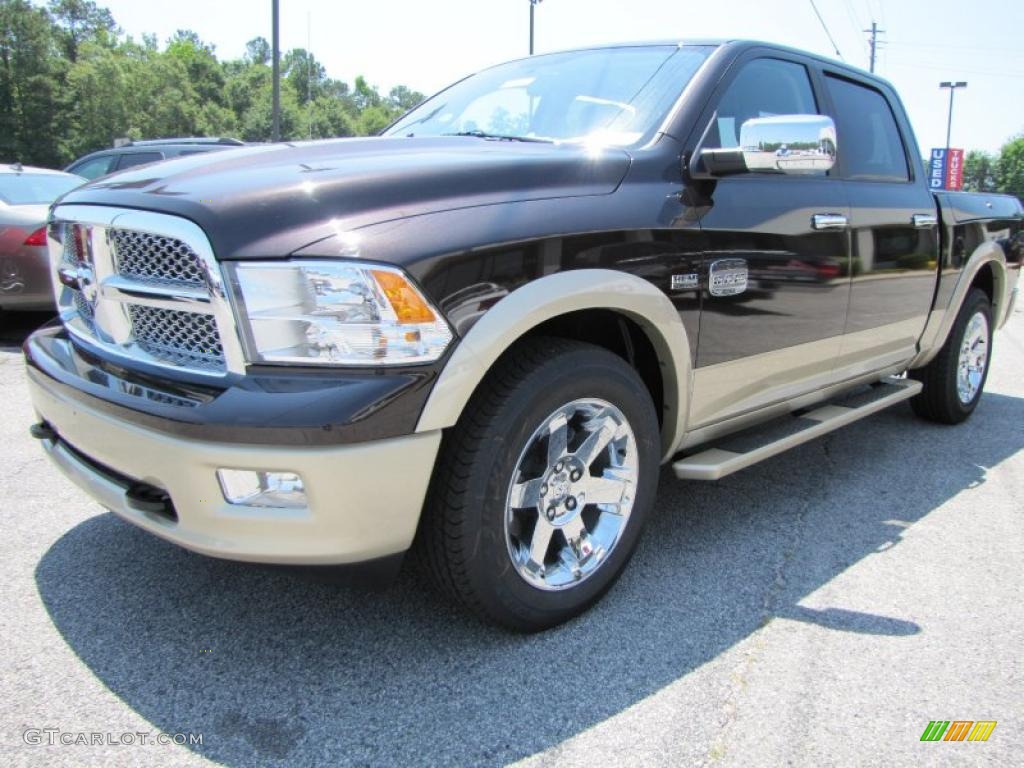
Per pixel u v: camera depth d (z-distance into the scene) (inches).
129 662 90.7
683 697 86.8
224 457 75.7
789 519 135.6
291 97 3656.5
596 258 92.8
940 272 167.8
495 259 84.1
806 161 102.4
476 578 88.3
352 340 77.1
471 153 98.0
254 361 77.9
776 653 95.3
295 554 79.0
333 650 94.0
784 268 119.6
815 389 139.6
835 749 79.3
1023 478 158.2
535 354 91.4
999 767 77.1
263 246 77.3
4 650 92.1
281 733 80.0
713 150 107.2
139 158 405.1
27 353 106.2
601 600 106.6
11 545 118.0
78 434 90.7
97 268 90.9
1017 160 3681.1
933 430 192.5
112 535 121.9
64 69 2524.6
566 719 83.0
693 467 113.4
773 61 131.9
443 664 91.9
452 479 85.4
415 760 76.7
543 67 137.3
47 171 280.1
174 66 3088.1
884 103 163.2
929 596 109.7
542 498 94.3
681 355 105.4
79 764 74.7
